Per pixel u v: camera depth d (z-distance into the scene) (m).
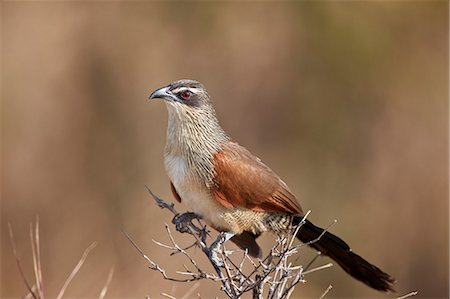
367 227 20.52
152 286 16.94
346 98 21.66
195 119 10.05
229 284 7.87
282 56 21.92
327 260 19.44
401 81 21.50
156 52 21.53
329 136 21.36
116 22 21.47
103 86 20.91
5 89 19.95
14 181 19.31
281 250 8.06
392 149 21.19
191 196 10.16
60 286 17.69
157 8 21.89
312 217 20.70
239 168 9.98
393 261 20.27
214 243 10.09
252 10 22.22
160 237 17.89
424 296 20.02
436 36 21.55
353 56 21.58
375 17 21.66
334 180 21.03
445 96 21.17
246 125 21.39
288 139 21.44
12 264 18.08
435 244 20.34
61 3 21.06
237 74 21.75
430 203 20.58
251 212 10.16
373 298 19.31
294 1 22.12
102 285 17.50
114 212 19.41
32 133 19.84
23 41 20.52
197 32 21.95
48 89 20.34
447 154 20.72
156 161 20.14
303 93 21.69
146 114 20.81
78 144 20.14
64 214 19.19
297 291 19.05
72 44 20.89
